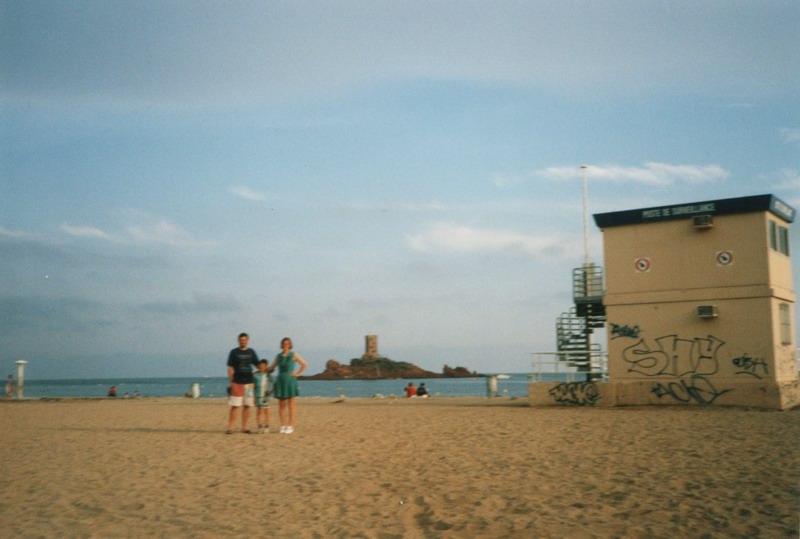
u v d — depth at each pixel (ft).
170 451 40.75
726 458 33.86
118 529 22.99
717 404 67.77
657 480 29.01
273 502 26.86
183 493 28.55
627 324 73.56
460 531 22.39
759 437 41.60
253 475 32.48
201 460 37.09
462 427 52.60
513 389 242.37
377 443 43.57
